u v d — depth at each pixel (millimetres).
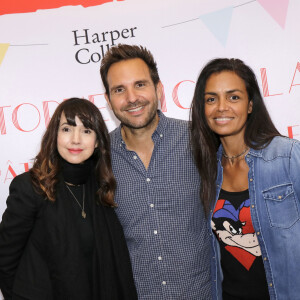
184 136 1792
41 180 1554
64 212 1588
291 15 2318
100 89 2430
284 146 1507
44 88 2420
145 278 1736
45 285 1551
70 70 2422
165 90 2414
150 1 2381
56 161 1618
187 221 1733
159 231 1708
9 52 2406
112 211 1763
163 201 1723
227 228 1593
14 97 2412
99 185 1733
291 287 1468
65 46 2416
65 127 1591
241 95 1511
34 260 1572
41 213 1577
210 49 2377
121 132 1853
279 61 2336
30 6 2398
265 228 1503
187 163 1758
